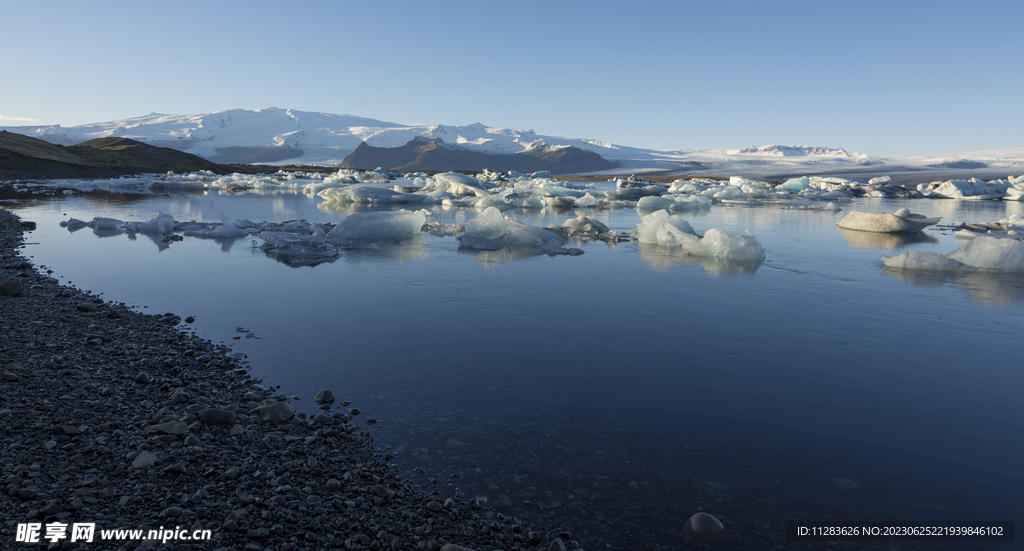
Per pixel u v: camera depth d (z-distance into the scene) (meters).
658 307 5.38
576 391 3.30
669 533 2.04
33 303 4.90
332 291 5.89
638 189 29.83
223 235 10.23
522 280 6.64
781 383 3.46
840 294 6.03
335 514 2.06
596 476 2.40
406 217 10.83
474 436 2.73
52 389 3.04
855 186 36.75
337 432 2.71
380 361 3.76
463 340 4.26
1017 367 3.76
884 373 3.64
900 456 2.58
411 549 1.90
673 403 3.15
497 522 2.09
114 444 2.48
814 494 2.28
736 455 2.58
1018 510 2.17
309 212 17.16
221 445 2.54
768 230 13.40
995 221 15.82
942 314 5.19
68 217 13.21
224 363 3.64
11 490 2.04
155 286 5.98
